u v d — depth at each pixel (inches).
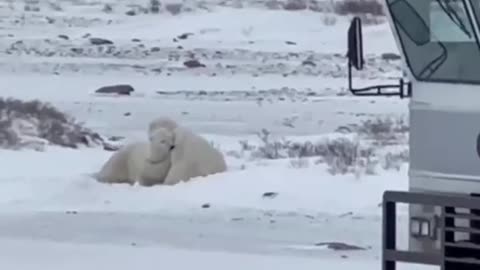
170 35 4800.7
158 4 5315.0
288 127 2647.6
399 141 2203.5
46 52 4333.2
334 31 4825.3
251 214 1440.7
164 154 1669.5
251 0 5319.9
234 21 4995.1
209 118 2790.4
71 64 4005.9
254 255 1197.7
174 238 1301.7
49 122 2315.5
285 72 3909.9
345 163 1782.7
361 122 2667.3
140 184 1664.6
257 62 4163.4
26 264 1136.2
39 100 2891.2
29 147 2085.4
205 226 1369.3
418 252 855.1
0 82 3516.2
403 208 1440.7
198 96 3260.3
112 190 1610.5
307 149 2004.2
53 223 1387.8
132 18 5172.2
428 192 874.8
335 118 2787.9
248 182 1617.9
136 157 1681.8
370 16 4982.8
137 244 1270.9
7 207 1494.8
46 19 5132.9
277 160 1846.7
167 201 1526.8
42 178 1700.3
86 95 3262.8
